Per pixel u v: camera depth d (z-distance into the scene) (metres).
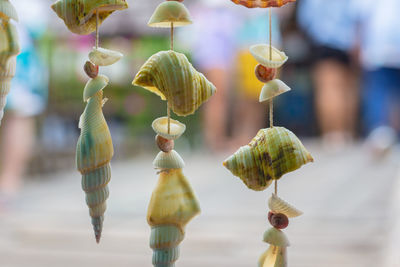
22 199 3.79
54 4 1.07
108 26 5.49
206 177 4.71
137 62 5.80
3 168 3.79
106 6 1.05
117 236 2.77
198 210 1.11
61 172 5.32
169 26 1.10
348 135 6.54
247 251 2.49
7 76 1.08
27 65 3.61
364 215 3.08
